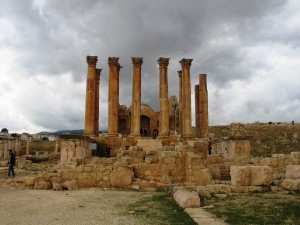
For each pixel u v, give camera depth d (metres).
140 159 24.86
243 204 14.08
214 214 12.03
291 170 19.03
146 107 72.25
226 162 26.34
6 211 12.88
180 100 53.06
